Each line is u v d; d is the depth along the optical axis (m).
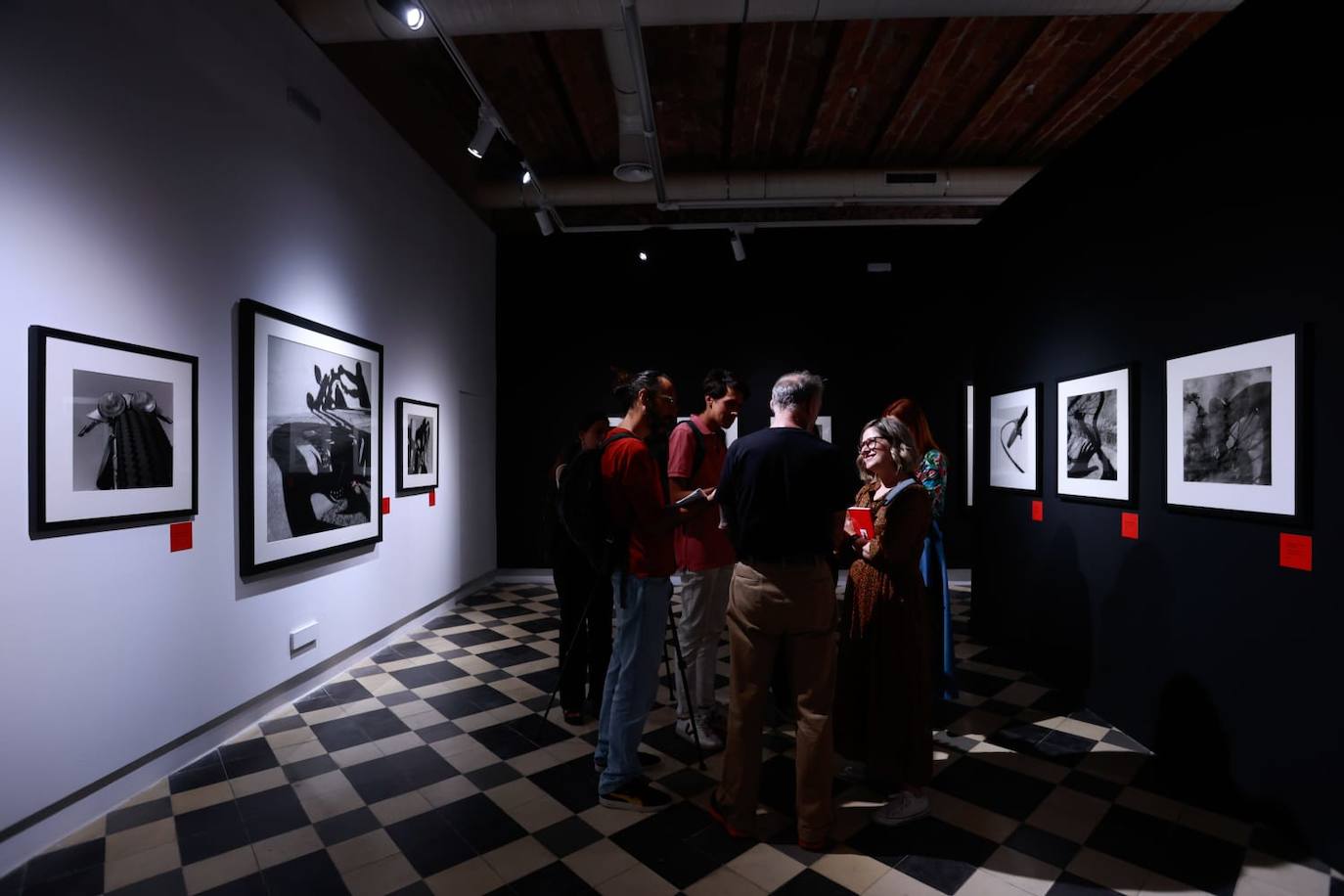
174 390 2.69
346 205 4.09
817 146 5.57
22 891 1.89
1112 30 3.99
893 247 6.84
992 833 2.18
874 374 6.83
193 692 2.79
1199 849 2.09
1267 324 2.25
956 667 3.99
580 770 2.67
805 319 6.89
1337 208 2.00
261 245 3.28
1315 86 2.07
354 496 4.07
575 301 7.03
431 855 2.07
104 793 2.35
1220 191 2.48
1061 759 2.75
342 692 3.65
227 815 2.33
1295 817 2.11
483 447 6.70
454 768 2.70
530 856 2.06
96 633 2.34
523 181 5.34
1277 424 2.18
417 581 5.10
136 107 2.54
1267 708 2.23
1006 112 5.00
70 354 2.23
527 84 4.78
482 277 6.66
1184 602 2.65
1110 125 3.18
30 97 2.12
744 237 6.89
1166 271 2.78
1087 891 1.87
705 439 2.90
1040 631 3.82
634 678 2.34
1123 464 3.02
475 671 4.01
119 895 1.87
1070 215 3.54
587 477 2.37
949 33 4.05
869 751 2.28
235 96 3.10
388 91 4.63
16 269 2.07
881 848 2.10
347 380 4.01
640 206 6.87
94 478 2.31
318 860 2.04
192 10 2.83
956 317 6.81
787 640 2.12
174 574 2.70
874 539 2.34
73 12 2.28
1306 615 2.09
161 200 2.66
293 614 3.51
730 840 2.15
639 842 2.14
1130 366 2.96
